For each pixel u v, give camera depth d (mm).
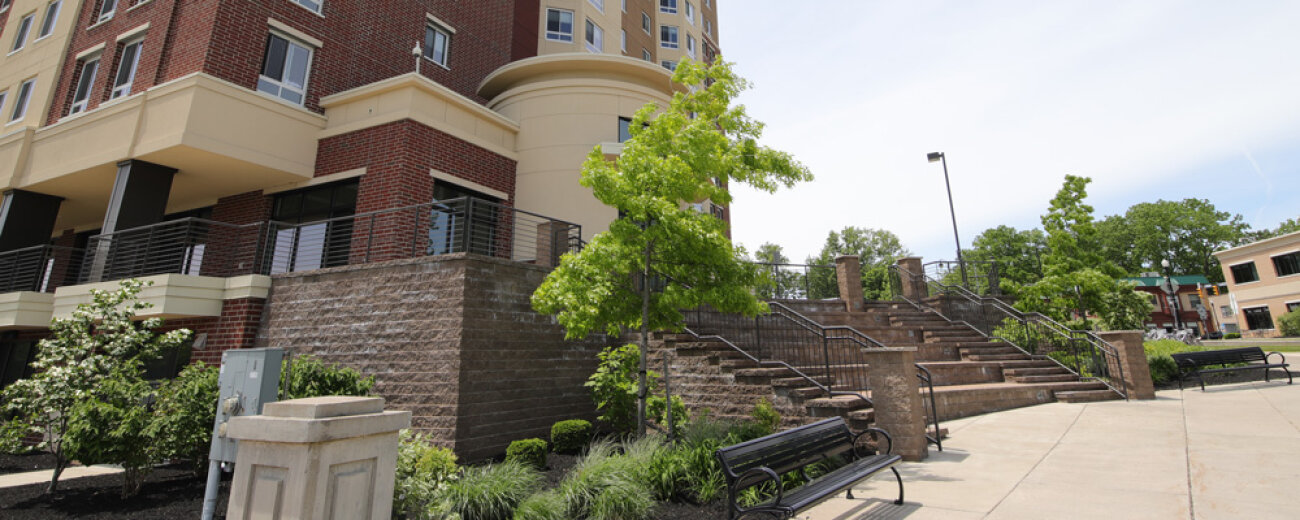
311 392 7422
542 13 23641
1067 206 18953
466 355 8250
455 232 13469
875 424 7875
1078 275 17734
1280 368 14945
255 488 3059
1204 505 5203
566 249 11523
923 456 7562
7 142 14438
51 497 6707
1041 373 12953
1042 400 12039
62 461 7023
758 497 5852
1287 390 12203
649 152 7699
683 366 9734
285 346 9805
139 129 11969
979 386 11477
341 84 14445
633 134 8516
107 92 14219
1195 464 6594
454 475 6117
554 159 15375
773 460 5238
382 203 12242
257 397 4617
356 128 13070
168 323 10938
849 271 16000
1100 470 6551
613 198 7211
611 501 5496
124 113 12328
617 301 7680
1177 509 5137
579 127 15656
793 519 5359
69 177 13117
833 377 11148
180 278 9852
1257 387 13062
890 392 7789
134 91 13305
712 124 8406
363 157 12812
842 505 5738
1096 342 12945
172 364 10547
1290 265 37969
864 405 8414
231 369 4840
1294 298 37438
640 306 7898
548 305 7512
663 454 6617
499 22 20016
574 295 7215
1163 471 6375
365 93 13195
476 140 14312
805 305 15000
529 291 9531
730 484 4723
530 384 9242
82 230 16734
